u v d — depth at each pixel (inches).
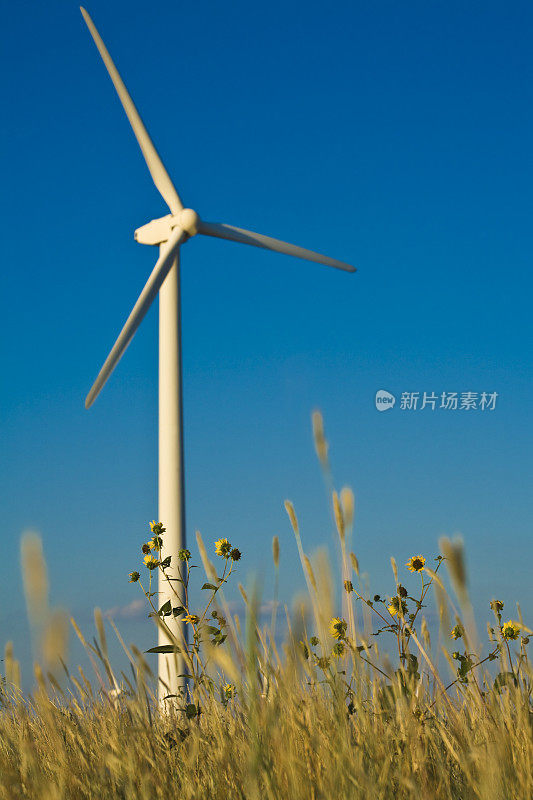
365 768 119.8
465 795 120.4
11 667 124.6
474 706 158.2
